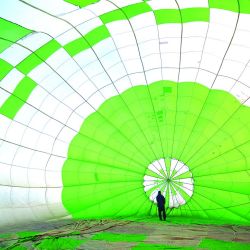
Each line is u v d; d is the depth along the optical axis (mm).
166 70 13930
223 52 12938
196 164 15375
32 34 12109
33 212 15062
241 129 14617
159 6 11656
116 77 14164
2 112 13977
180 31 12531
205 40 12727
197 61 13461
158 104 14891
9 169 14719
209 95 14328
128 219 14523
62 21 11945
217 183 15320
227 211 15039
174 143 15445
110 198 15531
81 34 12594
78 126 15102
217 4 11391
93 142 15461
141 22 12305
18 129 14484
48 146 15109
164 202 14344
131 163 15570
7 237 11102
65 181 15406
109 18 12133
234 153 15062
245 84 13586
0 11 11180
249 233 10922
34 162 15086
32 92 13898
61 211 15414
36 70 13383
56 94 14250
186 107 14820
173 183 15555
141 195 15648
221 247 8766
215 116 14727
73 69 13703
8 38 12094
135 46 13172
